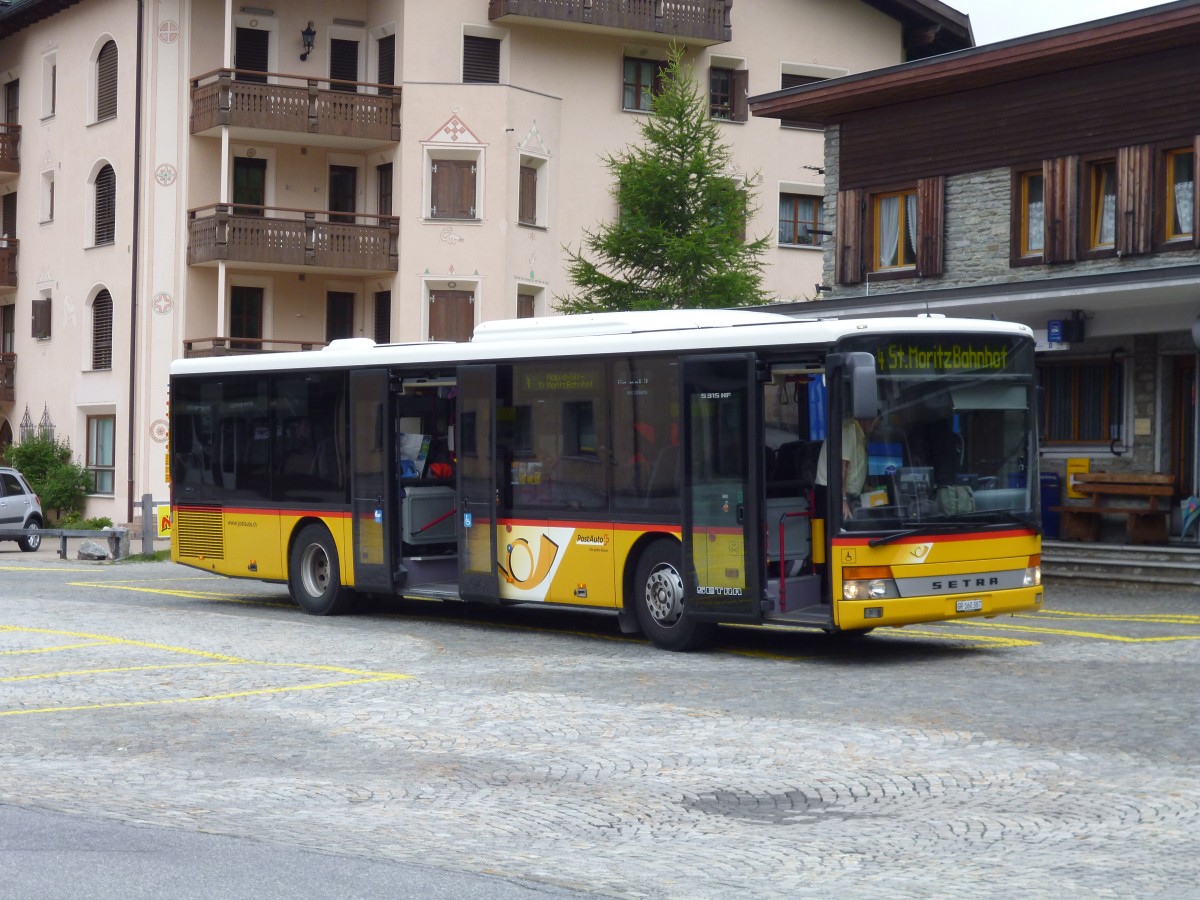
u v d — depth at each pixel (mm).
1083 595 21500
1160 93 24359
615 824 8469
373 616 19297
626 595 16016
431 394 18828
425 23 43188
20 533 33031
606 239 36469
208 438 20875
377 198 44062
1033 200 26484
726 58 47375
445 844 7953
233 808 8789
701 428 15219
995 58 25812
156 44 42531
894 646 16078
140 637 16594
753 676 13891
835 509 14320
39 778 9625
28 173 48312
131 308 42719
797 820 8562
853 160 29062
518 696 12703
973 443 14969
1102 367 25188
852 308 24672
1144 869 7410
